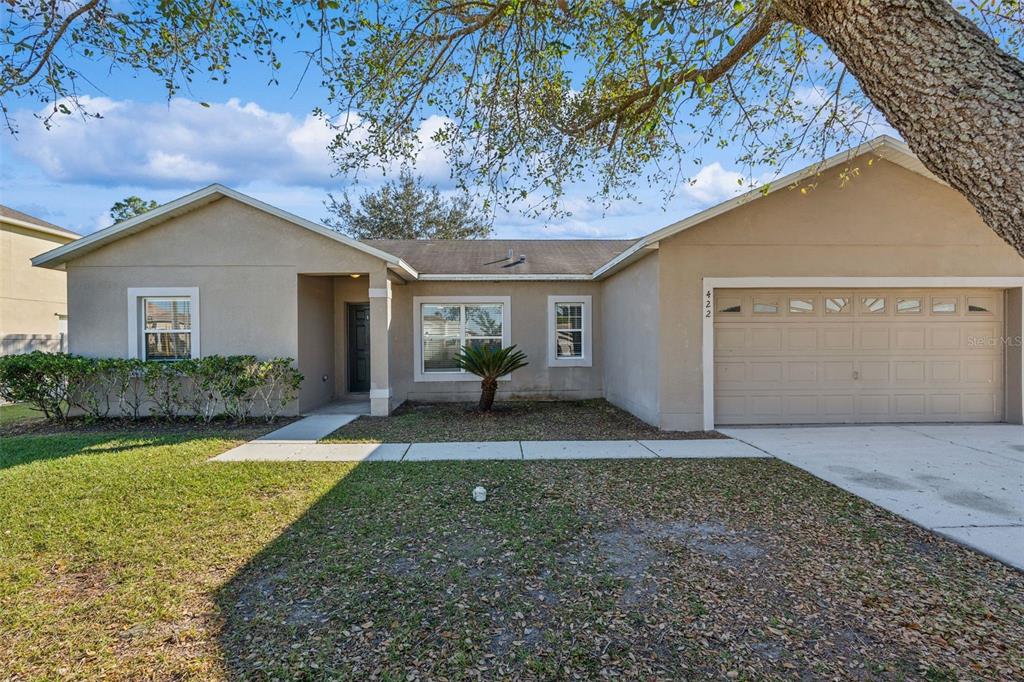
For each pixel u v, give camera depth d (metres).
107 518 4.41
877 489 5.26
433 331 12.33
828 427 8.43
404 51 5.24
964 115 2.21
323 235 9.69
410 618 2.91
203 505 4.73
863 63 2.52
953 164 2.29
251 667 2.50
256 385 9.10
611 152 6.53
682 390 8.32
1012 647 2.64
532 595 3.15
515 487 5.34
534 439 7.80
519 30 5.06
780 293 8.57
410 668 2.49
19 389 8.70
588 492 5.17
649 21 4.52
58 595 3.19
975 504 4.79
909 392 8.70
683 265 8.29
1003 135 2.12
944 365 8.71
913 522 4.34
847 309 8.62
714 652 2.60
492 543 3.91
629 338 10.16
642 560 3.63
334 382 12.14
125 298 9.68
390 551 3.77
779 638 2.71
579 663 2.52
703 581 3.32
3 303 14.70
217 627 2.84
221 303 9.73
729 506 4.76
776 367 8.59
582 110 6.14
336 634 2.77
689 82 4.97
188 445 7.24
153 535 4.06
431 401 12.23
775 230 8.30
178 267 9.73
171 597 3.15
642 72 5.62
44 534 4.07
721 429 8.37
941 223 8.37
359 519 4.41
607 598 3.12
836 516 4.49
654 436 7.96
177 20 4.38
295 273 9.76
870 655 2.58
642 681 2.38
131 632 2.80
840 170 8.29
